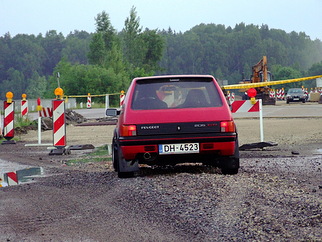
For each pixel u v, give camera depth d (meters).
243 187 10.11
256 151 18.16
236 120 36.31
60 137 19.94
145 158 11.55
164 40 187.38
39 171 14.78
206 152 11.64
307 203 8.58
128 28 181.75
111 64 142.12
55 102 19.95
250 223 7.37
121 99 46.53
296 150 17.86
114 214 8.54
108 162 16.25
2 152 21.08
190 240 6.79
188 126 11.52
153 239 6.96
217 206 8.48
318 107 56.31
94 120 43.66
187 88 12.08
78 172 14.04
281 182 10.91
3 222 8.39
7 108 25.23
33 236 7.42
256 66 83.06
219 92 12.09
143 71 158.62
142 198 9.53
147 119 11.55
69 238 7.24
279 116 39.34
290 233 6.85
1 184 12.52
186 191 9.78
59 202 9.84
